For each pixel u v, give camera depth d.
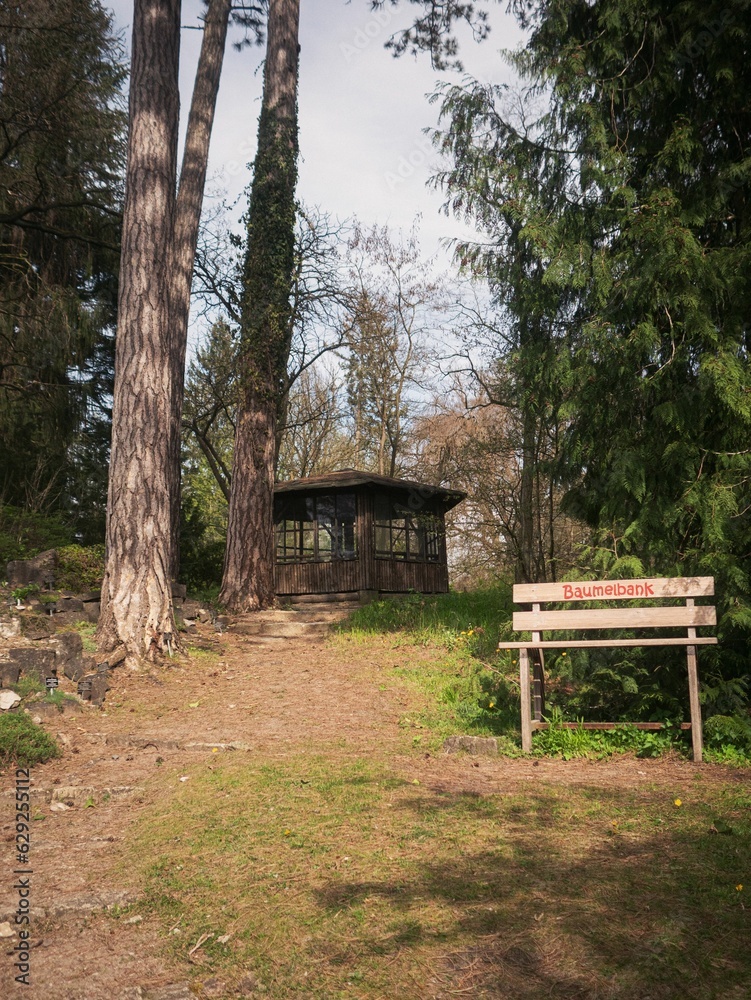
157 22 12.41
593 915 3.38
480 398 21.67
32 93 19.62
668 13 8.12
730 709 6.70
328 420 31.53
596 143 8.27
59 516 20.03
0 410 20.20
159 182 12.05
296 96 18.75
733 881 3.65
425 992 2.93
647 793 5.21
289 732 7.82
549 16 9.09
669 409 7.44
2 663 9.04
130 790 5.96
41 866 4.47
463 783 5.73
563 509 9.05
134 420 11.30
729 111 8.01
